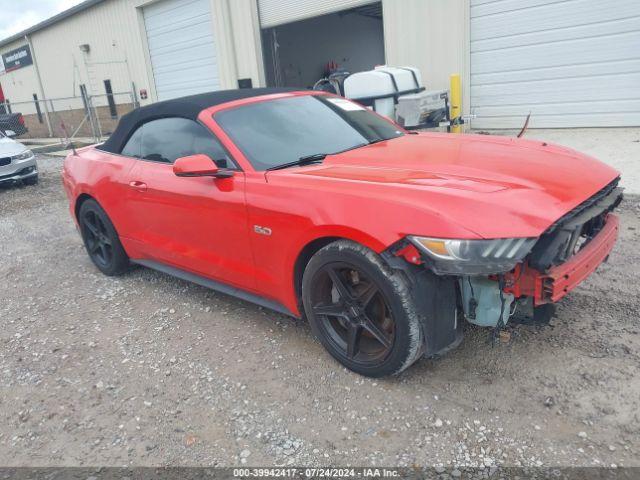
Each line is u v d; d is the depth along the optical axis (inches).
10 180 400.2
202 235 143.0
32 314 169.6
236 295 144.2
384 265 102.2
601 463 86.2
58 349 143.9
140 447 101.8
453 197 98.3
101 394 120.6
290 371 121.3
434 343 103.7
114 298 175.6
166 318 155.7
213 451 98.6
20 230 282.2
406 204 99.5
